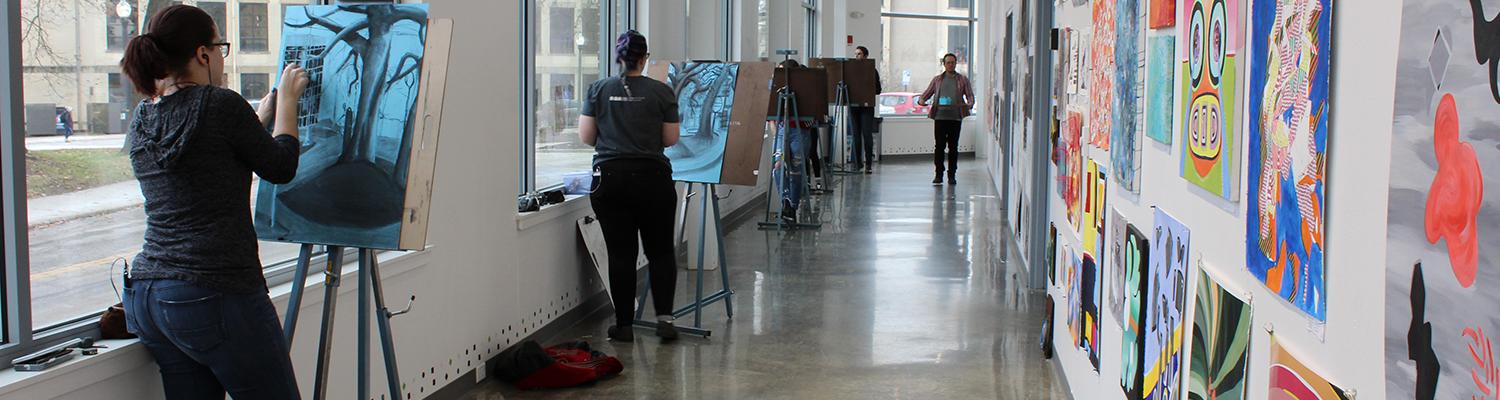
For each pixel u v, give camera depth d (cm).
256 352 251
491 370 453
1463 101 113
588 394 434
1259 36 186
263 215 296
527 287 492
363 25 294
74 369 237
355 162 289
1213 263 215
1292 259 169
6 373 228
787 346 516
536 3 527
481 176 434
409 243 284
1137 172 283
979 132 1781
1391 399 133
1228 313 204
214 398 261
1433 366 122
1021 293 645
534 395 430
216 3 305
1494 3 106
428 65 285
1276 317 180
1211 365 216
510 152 462
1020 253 743
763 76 571
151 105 248
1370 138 140
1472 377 112
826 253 798
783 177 916
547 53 548
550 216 516
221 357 247
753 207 1062
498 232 455
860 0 1650
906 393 436
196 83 249
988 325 559
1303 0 163
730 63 581
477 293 437
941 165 1312
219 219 245
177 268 242
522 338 488
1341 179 150
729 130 570
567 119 589
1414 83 126
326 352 295
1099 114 349
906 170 1511
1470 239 112
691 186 678
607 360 459
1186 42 236
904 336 536
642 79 500
